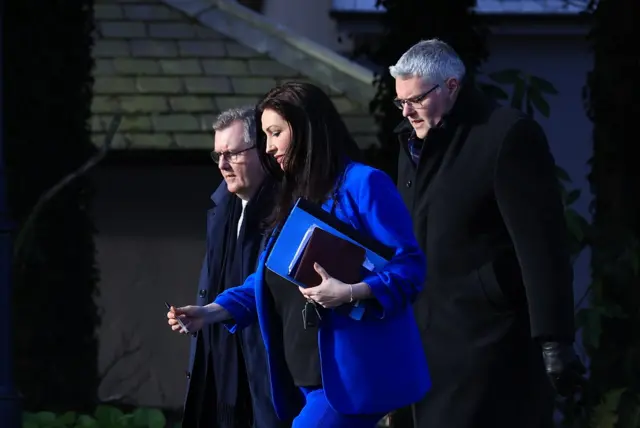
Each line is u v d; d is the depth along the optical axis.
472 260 11.44
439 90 11.53
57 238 20.73
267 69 23.23
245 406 12.26
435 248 11.56
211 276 12.61
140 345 22.45
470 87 11.75
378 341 9.76
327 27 27.08
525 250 11.12
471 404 11.38
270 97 9.91
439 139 11.61
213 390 12.36
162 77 22.94
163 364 22.44
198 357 12.41
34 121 20.75
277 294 10.20
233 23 24.02
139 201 22.52
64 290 20.72
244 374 12.20
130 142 21.86
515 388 11.40
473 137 11.48
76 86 20.97
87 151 21.03
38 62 20.78
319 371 9.91
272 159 10.48
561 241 11.18
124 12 24.08
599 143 18.44
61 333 20.66
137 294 22.45
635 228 18.12
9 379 15.04
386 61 20.14
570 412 18.12
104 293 22.44
